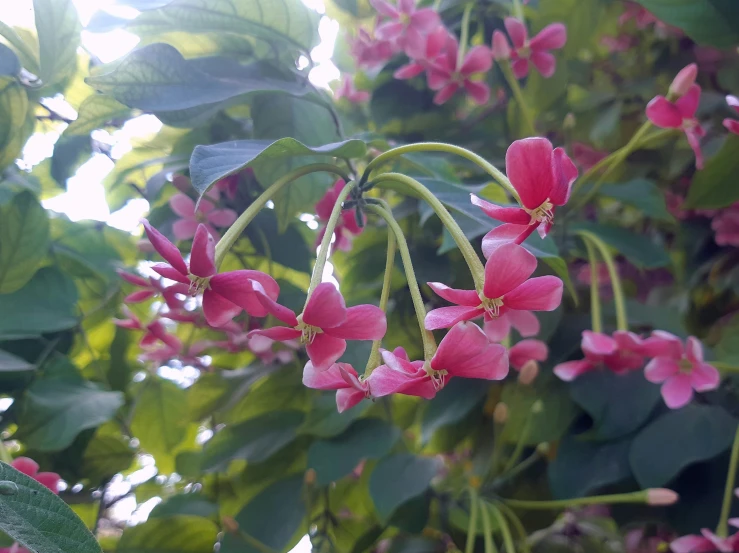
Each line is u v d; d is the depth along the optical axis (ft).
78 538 0.42
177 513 1.00
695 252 1.39
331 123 0.93
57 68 0.93
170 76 0.75
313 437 1.07
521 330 0.71
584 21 1.33
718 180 0.99
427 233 1.18
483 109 1.35
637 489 0.99
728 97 0.81
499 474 1.15
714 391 1.01
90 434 1.03
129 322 1.04
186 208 1.02
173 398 1.16
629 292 1.43
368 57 1.25
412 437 1.25
